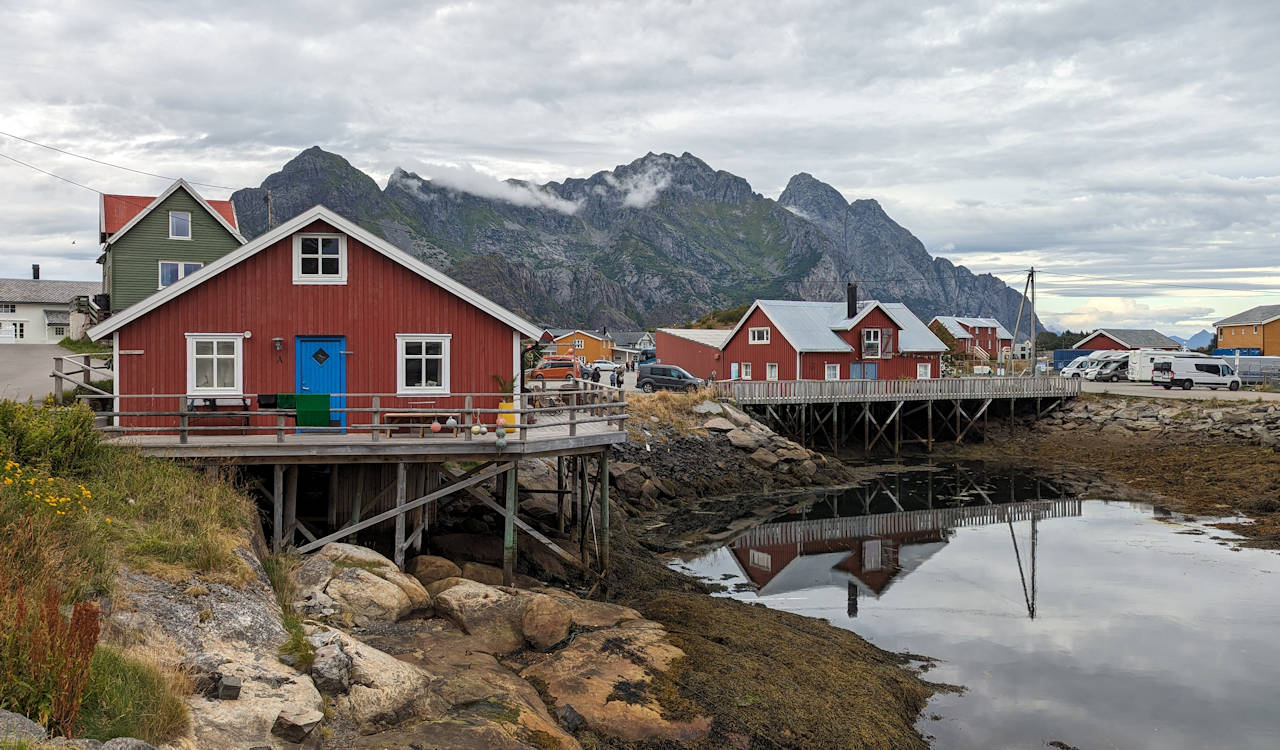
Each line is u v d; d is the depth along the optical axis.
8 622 7.71
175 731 8.11
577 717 11.64
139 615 10.18
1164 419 46.00
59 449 13.92
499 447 17.16
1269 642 17.77
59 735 7.10
